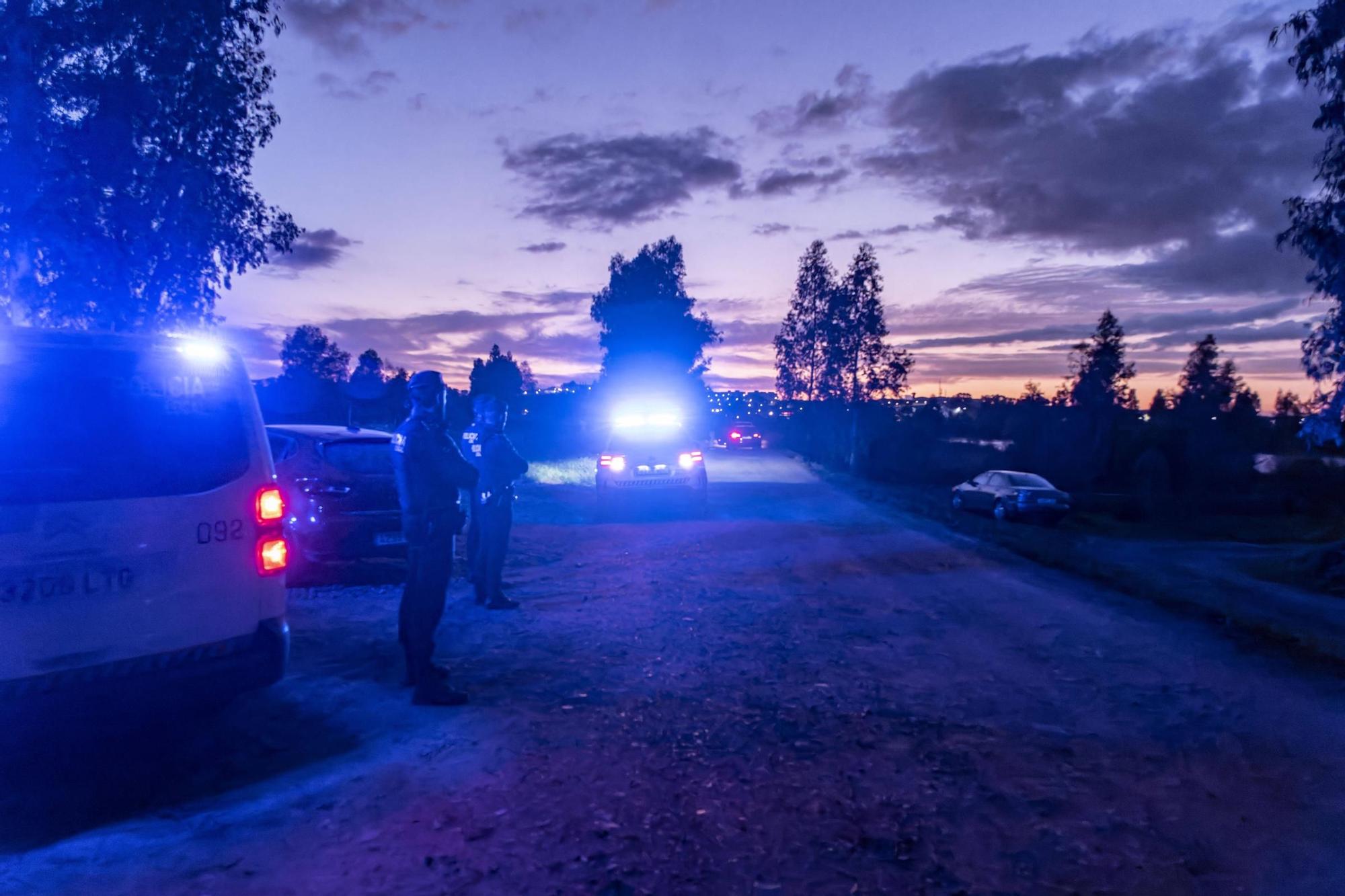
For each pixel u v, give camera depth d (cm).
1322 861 346
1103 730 499
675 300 7294
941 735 484
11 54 905
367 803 386
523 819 371
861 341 5253
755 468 3569
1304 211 1287
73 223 941
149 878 319
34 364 374
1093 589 980
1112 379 6969
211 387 428
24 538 357
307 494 841
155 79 1023
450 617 762
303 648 648
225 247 1127
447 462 528
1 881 314
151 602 390
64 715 363
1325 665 653
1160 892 323
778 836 361
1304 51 1230
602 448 1633
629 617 770
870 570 1058
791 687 571
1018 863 343
